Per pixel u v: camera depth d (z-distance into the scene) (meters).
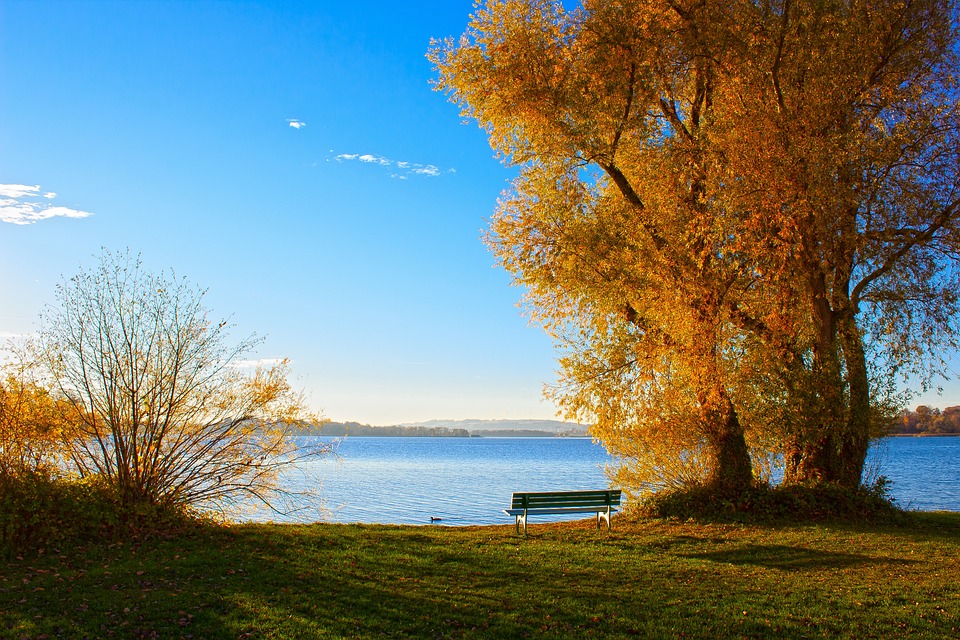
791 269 15.26
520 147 17.62
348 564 10.06
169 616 7.38
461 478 52.00
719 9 15.69
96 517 11.19
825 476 16.61
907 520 15.46
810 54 15.43
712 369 15.26
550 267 17.23
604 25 15.84
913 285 15.48
